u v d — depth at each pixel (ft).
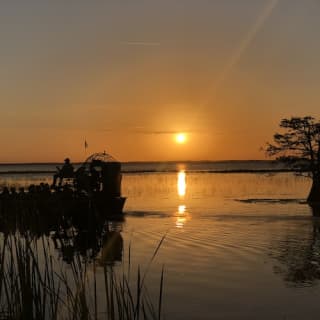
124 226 77.15
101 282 39.42
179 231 70.79
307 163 128.36
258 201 128.88
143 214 96.78
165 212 100.58
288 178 279.69
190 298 36.01
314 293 37.47
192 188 200.23
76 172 93.66
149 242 60.64
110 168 96.12
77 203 71.77
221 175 365.61
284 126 129.90
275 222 81.87
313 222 81.51
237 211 101.55
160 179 306.55
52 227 58.85
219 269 45.34
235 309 33.47
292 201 127.85
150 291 37.73
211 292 37.73
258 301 35.40
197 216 92.53
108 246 52.19
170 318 31.48
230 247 56.70
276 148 131.44
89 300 33.99
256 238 63.57
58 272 41.50
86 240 35.96
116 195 97.45
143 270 44.68
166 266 46.34
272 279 41.73
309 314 32.71
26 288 23.03
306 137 127.75
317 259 49.57
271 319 31.78
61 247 49.29
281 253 52.80
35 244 27.07
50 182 217.36
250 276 42.70
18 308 23.35
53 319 22.86
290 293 37.58
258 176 325.21
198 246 57.62
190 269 45.29
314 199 124.98
